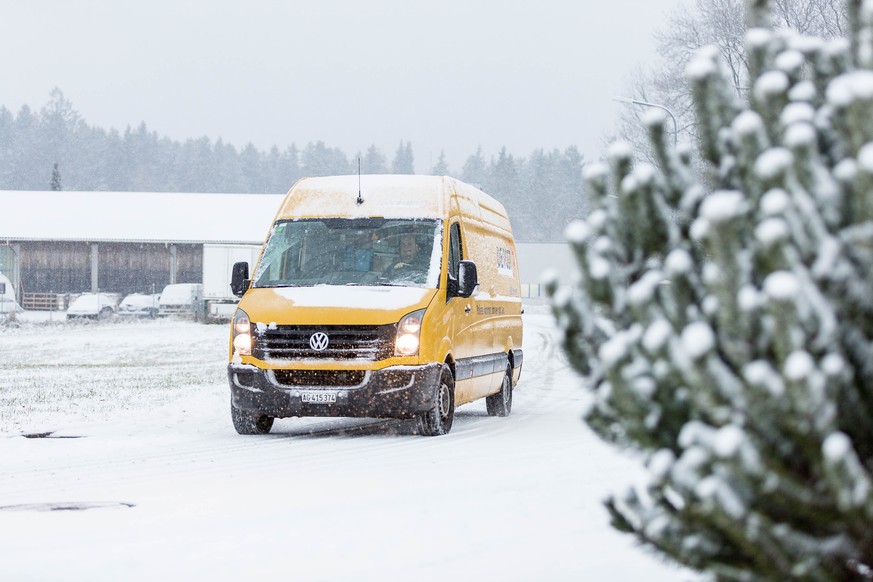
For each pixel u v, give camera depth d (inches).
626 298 149.3
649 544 152.1
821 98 154.6
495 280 619.2
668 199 158.2
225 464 415.8
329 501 324.2
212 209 2807.6
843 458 117.6
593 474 366.6
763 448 123.8
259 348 492.7
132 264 2778.1
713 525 133.0
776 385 119.6
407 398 480.4
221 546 261.0
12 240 2677.2
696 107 160.6
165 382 861.2
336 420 593.3
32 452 462.0
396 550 251.0
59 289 2768.2
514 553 244.8
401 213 541.0
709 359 125.2
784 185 130.2
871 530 122.9
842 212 131.0
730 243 123.6
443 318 503.2
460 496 327.3
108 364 1134.4
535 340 1557.6
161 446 478.9
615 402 144.9
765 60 158.7
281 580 226.4
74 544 267.3
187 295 2332.7
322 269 525.7
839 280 126.6
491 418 605.6
